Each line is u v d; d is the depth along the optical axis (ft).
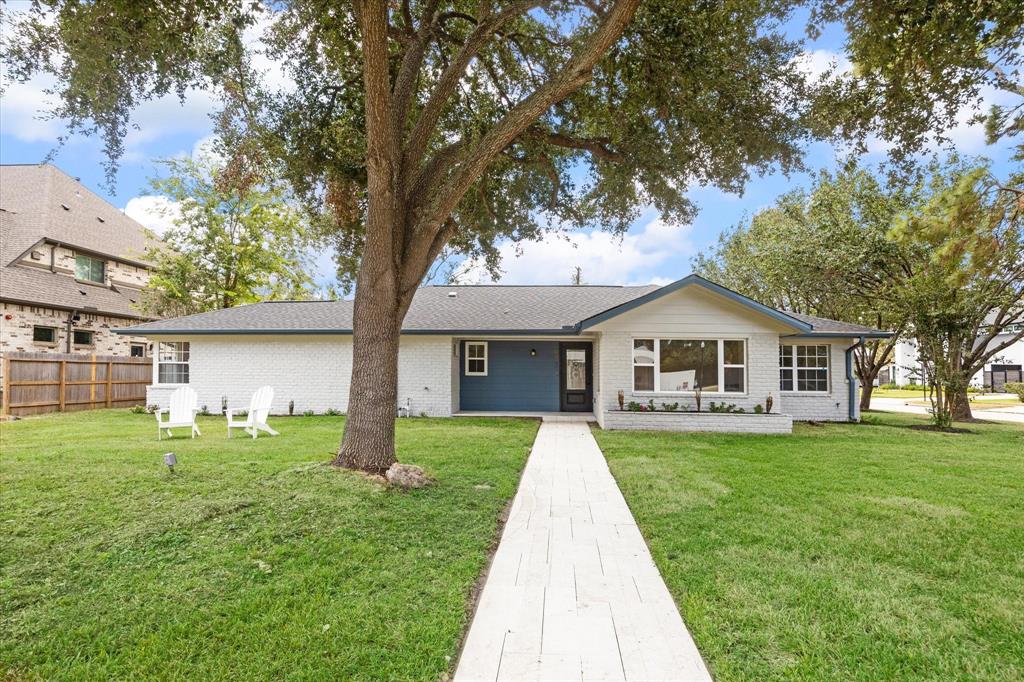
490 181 32.19
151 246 75.51
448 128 32.04
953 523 16.71
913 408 70.95
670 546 14.76
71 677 8.72
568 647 9.81
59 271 60.85
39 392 48.44
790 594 11.74
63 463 22.85
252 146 24.36
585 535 16.12
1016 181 21.62
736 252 84.07
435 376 49.49
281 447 29.01
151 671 8.88
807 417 48.47
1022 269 36.37
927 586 12.22
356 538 14.74
